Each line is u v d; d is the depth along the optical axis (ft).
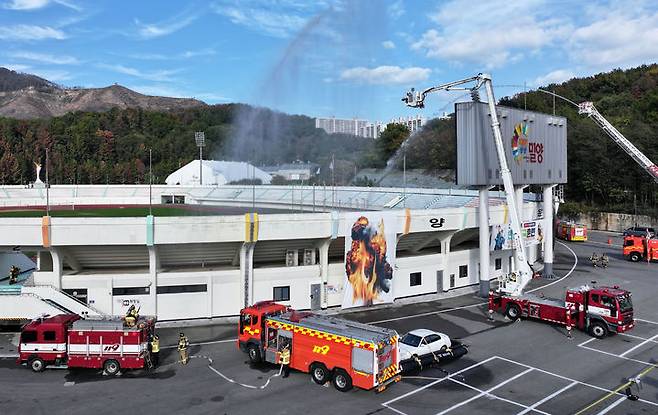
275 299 147.74
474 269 188.24
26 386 94.32
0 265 154.51
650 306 160.66
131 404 86.17
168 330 131.34
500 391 92.99
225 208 297.53
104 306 135.64
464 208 173.17
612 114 535.19
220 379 98.27
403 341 109.40
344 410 84.17
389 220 157.28
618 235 366.22
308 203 296.30
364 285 153.69
